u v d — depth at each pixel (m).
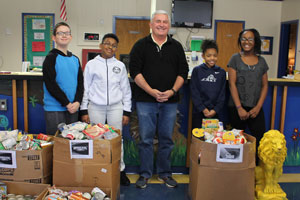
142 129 2.31
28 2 5.93
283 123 2.71
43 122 2.57
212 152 1.91
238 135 2.05
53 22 5.99
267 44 6.43
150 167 2.41
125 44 6.15
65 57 2.14
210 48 2.33
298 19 5.68
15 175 1.91
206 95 2.36
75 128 1.97
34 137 2.22
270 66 6.51
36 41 6.03
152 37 2.26
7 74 2.41
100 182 1.85
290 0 5.95
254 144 1.96
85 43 6.07
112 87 2.24
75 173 1.86
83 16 6.01
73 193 1.74
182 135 2.70
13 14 5.95
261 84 2.37
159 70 2.22
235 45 6.30
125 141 2.67
